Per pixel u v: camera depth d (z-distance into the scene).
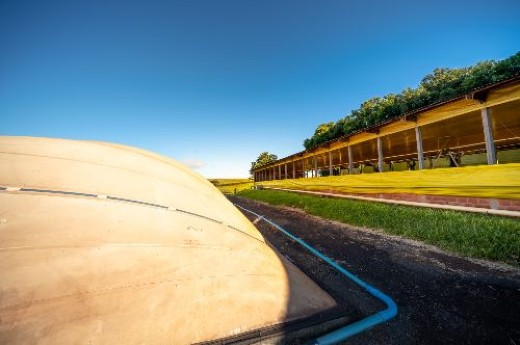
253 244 4.64
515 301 3.19
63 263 2.63
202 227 4.16
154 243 3.31
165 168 5.72
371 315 3.22
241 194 33.62
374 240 6.65
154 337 2.35
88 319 2.30
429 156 18.38
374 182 11.75
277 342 2.67
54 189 3.48
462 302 3.32
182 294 2.82
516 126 11.09
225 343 2.49
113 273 2.75
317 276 4.75
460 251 5.08
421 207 9.02
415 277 4.26
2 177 3.39
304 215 11.84
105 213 3.41
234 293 3.09
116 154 5.16
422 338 2.69
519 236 4.88
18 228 2.77
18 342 2.02
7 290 2.26
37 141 4.76
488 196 6.94
